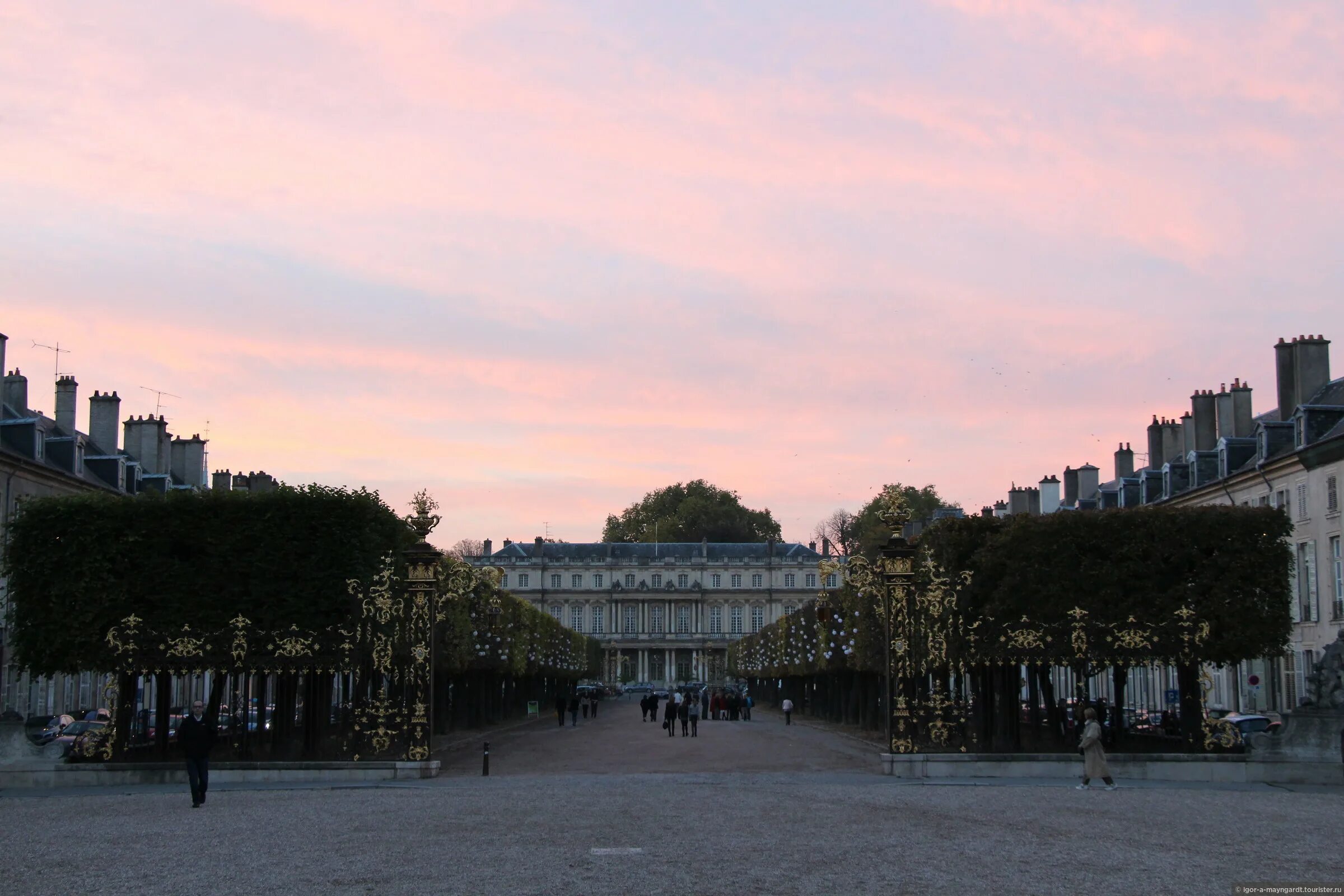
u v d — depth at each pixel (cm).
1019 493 8662
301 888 1725
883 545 3678
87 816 2666
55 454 6419
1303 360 6241
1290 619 3747
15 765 3400
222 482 8119
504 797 2934
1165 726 4372
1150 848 2073
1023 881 1753
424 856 1995
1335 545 5644
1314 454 5694
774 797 2911
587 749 5081
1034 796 2908
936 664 3597
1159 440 7750
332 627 3697
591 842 2147
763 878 1770
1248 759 3309
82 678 6819
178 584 3712
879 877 1783
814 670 7575
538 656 8419
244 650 3556
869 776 3497
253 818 2567
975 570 3994
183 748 2862
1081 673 3688
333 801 2888
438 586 3859
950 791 3039
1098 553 3750
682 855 1992
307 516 3772
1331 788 3114
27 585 3684
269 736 4644
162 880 1814
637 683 19550
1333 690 3350
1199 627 3591
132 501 3756
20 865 1981
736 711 9144
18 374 6475
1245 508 3797
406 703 3641
